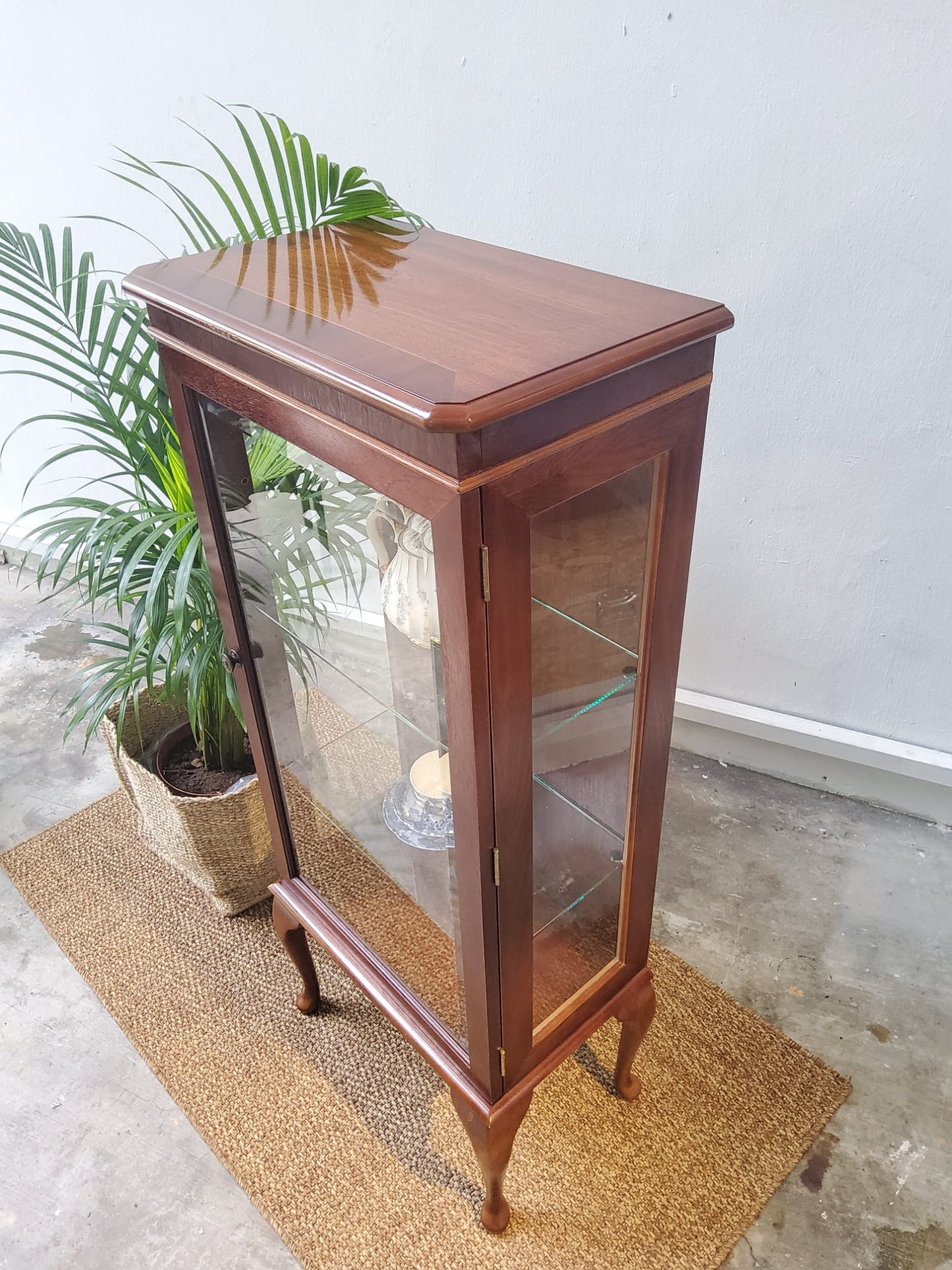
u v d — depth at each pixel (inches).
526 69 48.1
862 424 50.0
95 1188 44.0
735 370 51.8
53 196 70.1
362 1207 42.4
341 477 27.0
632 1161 43.5
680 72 44.7
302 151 37.3
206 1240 42.0
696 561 59.7
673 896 56.9
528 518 24.2
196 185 63.7
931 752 59.4
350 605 30.6
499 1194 39.7
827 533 54.4
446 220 56.0
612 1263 40.1
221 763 55.2
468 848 29.6
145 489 49.8
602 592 28.1
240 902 55.9
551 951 35.1
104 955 54.6
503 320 26.7
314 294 29.8
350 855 40.1
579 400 23.7
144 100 61.0
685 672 65.1
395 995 40.6
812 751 62.6
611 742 32.4
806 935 54.3
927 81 40.2
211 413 32.5
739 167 46.0
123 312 45.1
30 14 60.7
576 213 51.5
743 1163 43.3
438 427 21.0
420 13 48.8
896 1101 46.0
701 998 50.6
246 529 34.7
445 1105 46.3
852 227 45.0
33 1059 49.5
